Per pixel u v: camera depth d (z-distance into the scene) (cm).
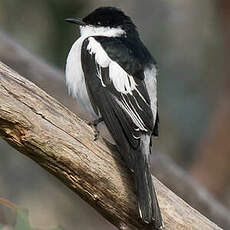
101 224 1543
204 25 1688
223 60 1573
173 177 1374
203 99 1638
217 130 1532
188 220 906
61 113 872
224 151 1518
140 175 884
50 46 1475
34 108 856
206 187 1513
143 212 863
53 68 1414
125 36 1027
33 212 1510
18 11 1473
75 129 876
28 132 854
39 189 1538
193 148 1631
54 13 1465
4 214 1341
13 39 1409
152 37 1672
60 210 1533
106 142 897
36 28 1477
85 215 1541
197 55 1666
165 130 1638
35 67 1396
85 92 999
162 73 1642
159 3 1695
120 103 948
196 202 1380
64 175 880
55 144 864
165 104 1636
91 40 1000
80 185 884
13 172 1526
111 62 970
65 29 1468
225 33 1570
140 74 959
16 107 848
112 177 886
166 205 907
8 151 1530
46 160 870
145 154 905
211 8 1686
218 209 1382
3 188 1509
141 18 1686
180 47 1669
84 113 1386
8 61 1391
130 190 889
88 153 878
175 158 1633
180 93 1638
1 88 846
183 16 1695
